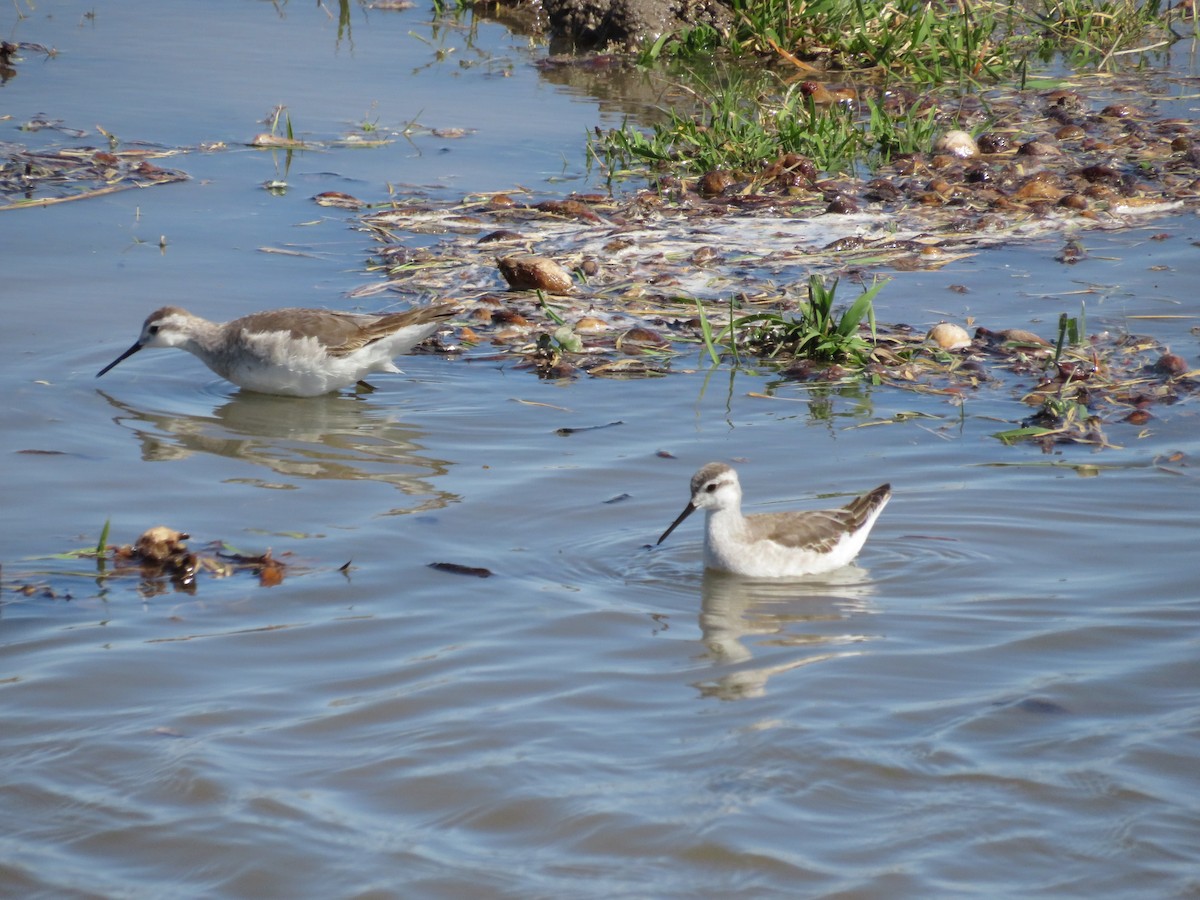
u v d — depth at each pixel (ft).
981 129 91.09
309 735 31.40
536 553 41.27
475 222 75.72
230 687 33.47
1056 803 28.84
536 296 65.16
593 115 96.94
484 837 27.99
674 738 31.27
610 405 53.62
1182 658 34.47
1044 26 115.96
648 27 111.96
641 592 39.09
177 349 60.75
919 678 33.96
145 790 29.48
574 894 26.27
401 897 26.27
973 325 60.70
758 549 39.70
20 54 108.06
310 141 90.33
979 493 44.75
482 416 52.65
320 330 54.54
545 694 33.22
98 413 52.65
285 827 28.27
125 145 87.86
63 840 27.99
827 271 68.39
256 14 125.59
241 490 45.73
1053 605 37.55
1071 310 62.34
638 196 79.56
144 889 26.68
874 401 53.67
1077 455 47.73
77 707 32.50
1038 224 74.95
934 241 72.59
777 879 26.63
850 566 40.52
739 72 106.93
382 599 38.19
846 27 109.50
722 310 63.62
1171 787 29.30
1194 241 71.36
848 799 29.07
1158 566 39.58
